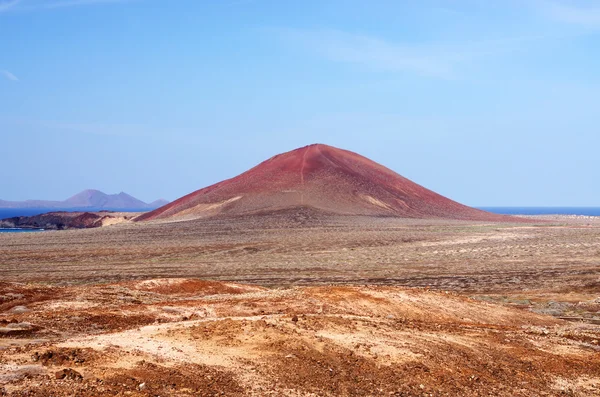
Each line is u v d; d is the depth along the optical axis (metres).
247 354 14.25
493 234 97.75
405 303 25.89
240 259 70.81
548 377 16.17
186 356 13.70
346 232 102.75
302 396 12.58
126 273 56.75
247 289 33.31
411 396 13.48
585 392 15.49
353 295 26.30
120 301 26.89
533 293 42.75
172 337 15.13
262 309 23.70
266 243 87.69
